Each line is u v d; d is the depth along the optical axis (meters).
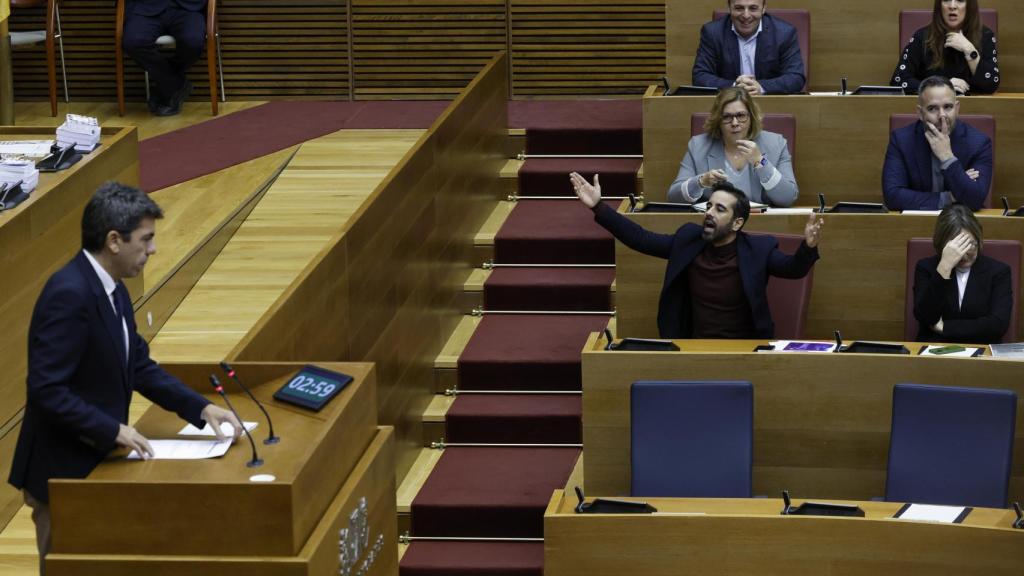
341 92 13.01
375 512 5.28
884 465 7.25
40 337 4.53
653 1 12.50
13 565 6.33
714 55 10.05
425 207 8.98
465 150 10.00
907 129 8.83
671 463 6.93
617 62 12.66
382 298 8.04
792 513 6.39
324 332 7.02
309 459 4.60
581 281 9.89
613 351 7.36
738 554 6.33
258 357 5.98
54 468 4.65
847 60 10.66
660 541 6.37
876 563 6.25
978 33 9.76
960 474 6.73
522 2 12.65
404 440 8.46
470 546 8.02
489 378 9.16
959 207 7.62
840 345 7.29
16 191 7.42
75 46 12.90
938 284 7.60
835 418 7.23
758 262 7.75
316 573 4.49
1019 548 6.11
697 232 7.88
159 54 12.32
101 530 4.41
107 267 4.65
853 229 8.24
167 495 4.39
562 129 11.25
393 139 11.67
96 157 8.22
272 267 9.08
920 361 7.07
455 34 12.79
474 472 8.49
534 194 11.05
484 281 9.95
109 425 4.53
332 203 10.18
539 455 8.74
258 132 11.87
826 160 9.49
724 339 7.68
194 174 10.66
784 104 9.45
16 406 7.21
